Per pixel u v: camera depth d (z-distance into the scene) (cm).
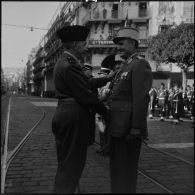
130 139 265
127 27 284
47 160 511
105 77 345
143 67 264
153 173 297
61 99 301
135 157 287
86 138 296
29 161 505
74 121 288
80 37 307
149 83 265
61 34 307
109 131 287
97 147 559
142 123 262
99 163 465
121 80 279
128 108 271
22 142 687
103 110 290
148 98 266
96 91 346
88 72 336
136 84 261
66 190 284
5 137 762
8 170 447
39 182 391
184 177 197
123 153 278
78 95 281
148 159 332
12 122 1104
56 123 300
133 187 279
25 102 2517
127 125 269
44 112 1588
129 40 286
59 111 297
